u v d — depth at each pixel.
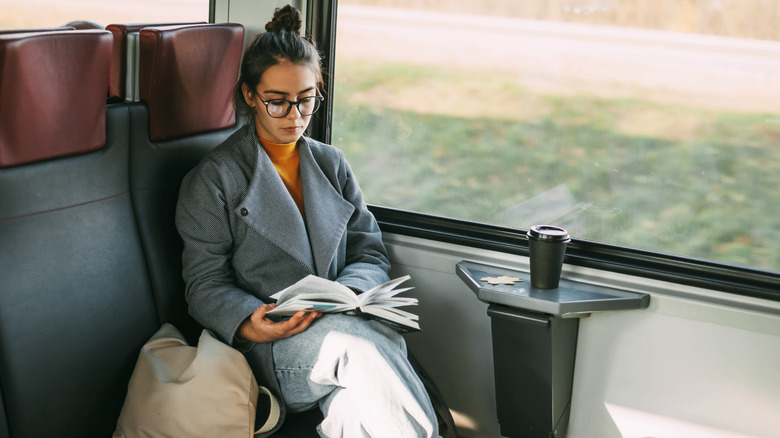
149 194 1.90
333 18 2.29
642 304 2.00
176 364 1.79
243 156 1.97
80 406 1.73
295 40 1.92
